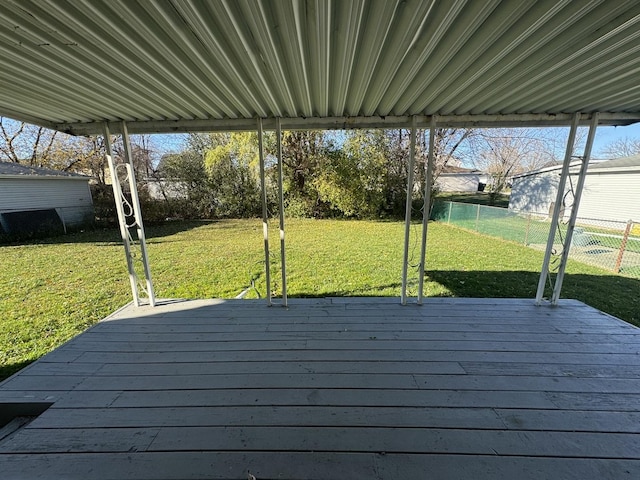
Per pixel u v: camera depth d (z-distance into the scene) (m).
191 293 4.12
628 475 1.22
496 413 1.57
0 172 8.36
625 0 1.05
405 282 2.99
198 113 2.52
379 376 1.88
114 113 2.47
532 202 12.82
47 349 2.72
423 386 1.79
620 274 4.93
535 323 2.63
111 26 1.19
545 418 1.53
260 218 12.94
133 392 1.75
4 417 1.69
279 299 3.26
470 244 7.31
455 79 1.82
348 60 1.54
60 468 1.26
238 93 2.04
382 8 1.13
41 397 1.71
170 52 1.42
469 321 2.66
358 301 3.15
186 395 1.72
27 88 1.86
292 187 12.11
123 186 11.32
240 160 12.47
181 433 1.45
